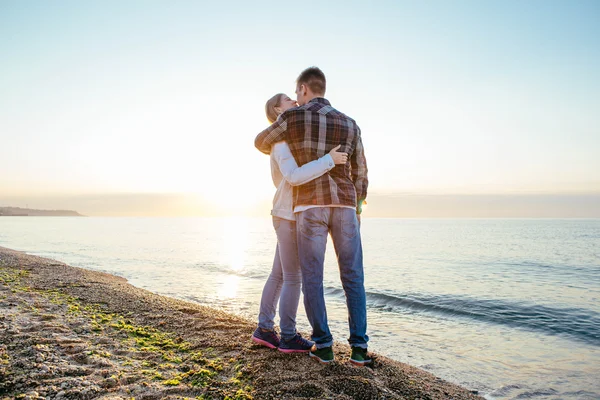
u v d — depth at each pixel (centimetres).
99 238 3738
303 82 263
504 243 3728
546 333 598
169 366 252
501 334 584
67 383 212
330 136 241
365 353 263
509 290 1053
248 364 253
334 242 253
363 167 271
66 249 2241
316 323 254
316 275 248
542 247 3156
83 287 563
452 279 1288
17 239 3381
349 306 262
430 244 3553
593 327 634
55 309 407
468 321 675
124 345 294
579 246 3291
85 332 324
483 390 355
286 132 243
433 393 253
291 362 258
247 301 747
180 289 894
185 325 355
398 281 1214
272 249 2708
